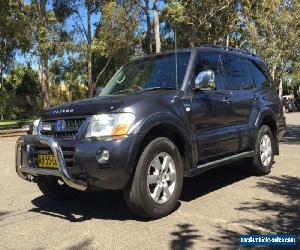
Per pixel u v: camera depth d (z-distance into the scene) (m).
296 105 39.97
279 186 7.44
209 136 6.62
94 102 5.76
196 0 25.64
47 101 25.77
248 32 25.06
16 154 6.09
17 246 4.97
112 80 7.43
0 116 28.48
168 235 5.17
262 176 8.26
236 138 7.32
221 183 7.72
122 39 25.69
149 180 5.61
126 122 5.41
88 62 27.44
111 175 5.34
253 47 25.09
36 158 5.85
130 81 7.07
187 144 6.16
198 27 26.45
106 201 6.75
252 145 7.93
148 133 5.71
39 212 6.29
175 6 24.78
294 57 25.41
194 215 5.89
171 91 6.30
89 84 27.66
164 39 28.83
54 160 5.58
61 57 26.75
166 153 5.83
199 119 6.44
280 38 24.16
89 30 26.97
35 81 39.75
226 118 7.11
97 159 5.32
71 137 5.60
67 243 5.02
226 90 7.34
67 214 6.14
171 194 5.88
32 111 27.61
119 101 5.61
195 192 7.13
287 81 45.09
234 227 5.41
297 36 24.09
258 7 24.77
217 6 25.55
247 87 8.08
